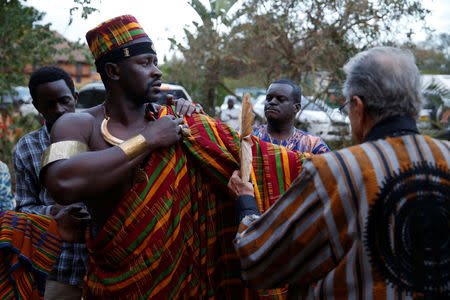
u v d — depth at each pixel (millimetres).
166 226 2078
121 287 2043
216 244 2324
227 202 2355
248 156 2225
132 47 2084
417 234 1563
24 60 7840
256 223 1795
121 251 2025
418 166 1594
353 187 1593
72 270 2814
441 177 1597
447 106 5547
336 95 7262
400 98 1638
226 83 9828
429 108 5598
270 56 8500
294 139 3777
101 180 1894
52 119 2834
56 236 2260
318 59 8141
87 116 2109
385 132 1656
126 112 2143
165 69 9188
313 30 8055
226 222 2354
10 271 2188
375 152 1615
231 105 10023
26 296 2234
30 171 2838
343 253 1618
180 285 2150
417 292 1555
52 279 2826
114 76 2109
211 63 8742
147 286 2059
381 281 1558
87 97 8266
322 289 1655
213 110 8453
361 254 1575
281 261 1730
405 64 1652
